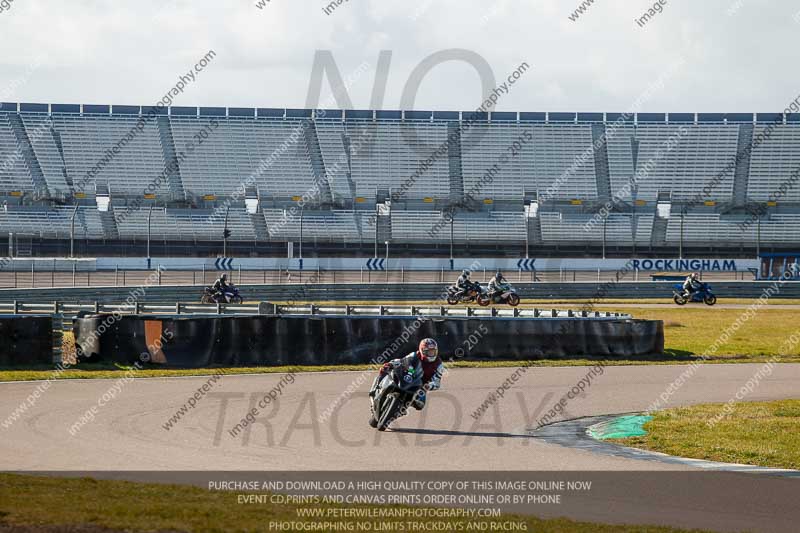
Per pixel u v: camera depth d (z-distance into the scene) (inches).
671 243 5246.1
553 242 5246.1
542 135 5600.4
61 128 5492.1
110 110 5595.5
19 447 854.5
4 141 5428.2
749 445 931.3
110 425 979.9
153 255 5054.1
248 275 4079.7
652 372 1541.6
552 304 3144.7
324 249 5137.8
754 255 5251.0
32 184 5280.5
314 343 1558.8
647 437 977.5
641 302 3339.1
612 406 1195.9
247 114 5634.8
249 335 1525.6
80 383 1300.4
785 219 5329.7
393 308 2074.3
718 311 2928.2
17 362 1449.3
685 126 5649.6
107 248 5036.9
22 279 3612.2
